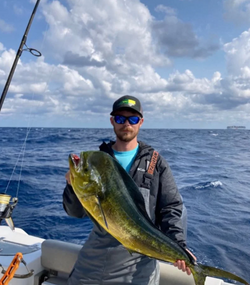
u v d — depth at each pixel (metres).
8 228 3.69
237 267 4.50
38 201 8.34
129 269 2.18
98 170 1.72
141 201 1.88
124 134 2.30
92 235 2.32
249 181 11.92
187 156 22.05
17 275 2.57
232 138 50.16
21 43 3.76
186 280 2.46
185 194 9.50
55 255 2.87
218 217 6.96
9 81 3.73
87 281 2.22
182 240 2.11
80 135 43.78
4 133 49.03
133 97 2.33
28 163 15.67
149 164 2.29
